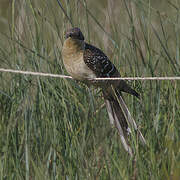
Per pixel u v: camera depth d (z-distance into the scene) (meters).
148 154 9.34
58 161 9.34
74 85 10.40
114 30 11.45
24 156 9.34
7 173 9.02
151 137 9.48
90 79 10.22
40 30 10.45
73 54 9.99
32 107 9.80
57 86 10.29
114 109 10.26
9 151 9.20
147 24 11.16
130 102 10.62
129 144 9.50
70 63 10.09
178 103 10.08
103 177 8.92
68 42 9.95
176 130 9.76
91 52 10.06
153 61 11.28
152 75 10.56
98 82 10.21
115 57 11.16
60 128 9.64
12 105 9.75
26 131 9.30
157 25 12.48
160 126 10.12
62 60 10.80
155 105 10.37
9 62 10.70
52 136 9.43
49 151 9.38
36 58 10.18
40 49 10.45
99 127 9.69
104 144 9.35
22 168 9.26
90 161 9.28
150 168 9.01
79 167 9.06
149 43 10.72
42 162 9.22
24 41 10.80
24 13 10.73
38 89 10.11
